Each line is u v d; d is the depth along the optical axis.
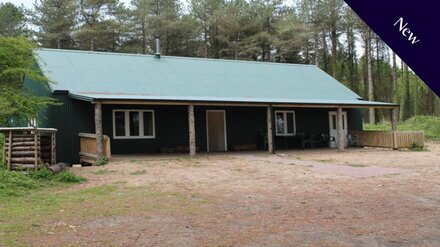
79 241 4.94
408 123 32.25
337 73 42.88
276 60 43.66
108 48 40.81
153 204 7.32
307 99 21.02
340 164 13.65
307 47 42.53
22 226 5.59
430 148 20.62
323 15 38.38
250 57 41.78
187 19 41.81
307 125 22.45
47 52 19.72
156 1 42.25
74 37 39.19
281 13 42.97
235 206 7.13
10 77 13.84
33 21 39.81
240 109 21.03
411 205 6.92
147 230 5.50
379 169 11.91
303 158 15.88
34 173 9.85
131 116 18.36
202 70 22.28
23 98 13.61
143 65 21.16
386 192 8.22
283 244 4.76
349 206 6.95
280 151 19.62
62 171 10.98
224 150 20.34
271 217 6.24
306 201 7.49
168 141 19.16
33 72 13.72
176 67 21.94
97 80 18.36
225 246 4.71
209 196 8.15
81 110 17.00
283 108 21.88
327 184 9.45
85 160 15.75
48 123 16.66
